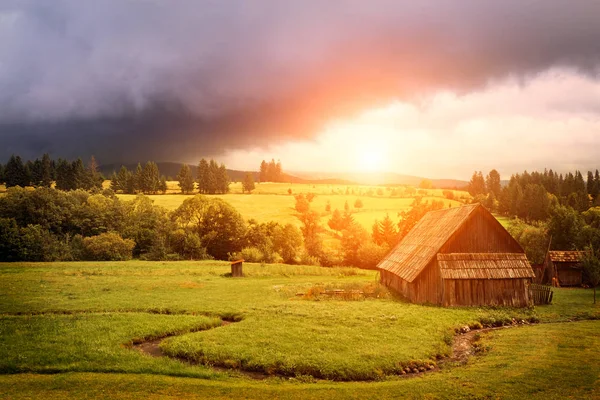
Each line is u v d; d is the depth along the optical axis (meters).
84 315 32.47
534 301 41.00
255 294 43.19
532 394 16.78
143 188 186.62
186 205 105.06
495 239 40.97
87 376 19.77
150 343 26.36
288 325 28.72
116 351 23.39
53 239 89.25
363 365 21.06
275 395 17.45
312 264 93.38
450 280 38.72
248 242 101.50
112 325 28.98
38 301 38.00
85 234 102.00
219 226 103.31
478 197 189.75
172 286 48.38
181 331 28.41
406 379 20.05
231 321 32.41
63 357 22.16
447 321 31.17
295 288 47.56
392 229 116.31
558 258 62.94
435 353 23.61
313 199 199.25
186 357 23.14
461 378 19.16
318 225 138.75
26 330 27.44
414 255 46.06
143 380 19.22
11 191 105.50
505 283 39.25
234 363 21.73
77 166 181.25
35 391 17.72
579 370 19.70
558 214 79.06
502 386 17.78
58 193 112.00
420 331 27.58
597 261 43.31
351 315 31.91
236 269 60.53
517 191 162.88
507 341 26.02
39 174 177.62
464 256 40.06
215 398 17.06
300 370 20.77
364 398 17.08
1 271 57.97
